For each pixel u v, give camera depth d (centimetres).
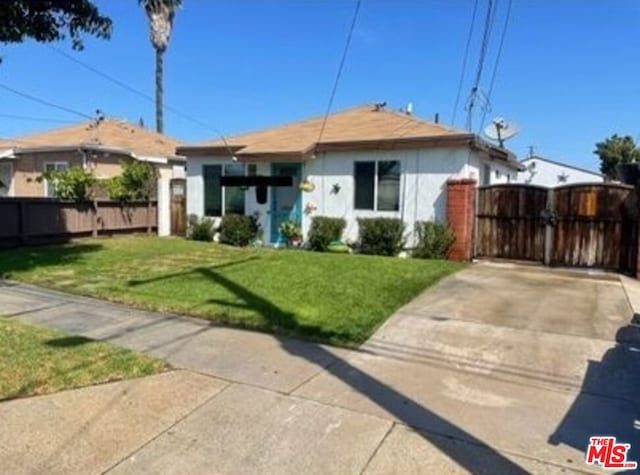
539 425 388
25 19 832
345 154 1385
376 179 1349
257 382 458
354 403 419
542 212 1155
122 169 1812
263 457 336
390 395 436
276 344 565
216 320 652
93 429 368
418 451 346
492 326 644
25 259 1138
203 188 1616
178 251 1293
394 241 1291
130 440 355
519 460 338
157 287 833
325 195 1421
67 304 734
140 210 1752
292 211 1473
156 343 559
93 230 1592
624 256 1074
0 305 725
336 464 329
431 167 1281
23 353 511
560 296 818
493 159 1495
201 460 332
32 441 351
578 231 1122
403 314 692
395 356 535
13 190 2127
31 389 428
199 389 440
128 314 680
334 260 1127
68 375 459
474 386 460
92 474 314
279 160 1401
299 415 396
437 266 1066
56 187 1606
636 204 1023
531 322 662
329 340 579
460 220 1214
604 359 532
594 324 657
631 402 432
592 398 439
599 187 1098
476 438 365
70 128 2334
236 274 946
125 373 468
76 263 1086
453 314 696
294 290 810
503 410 412
